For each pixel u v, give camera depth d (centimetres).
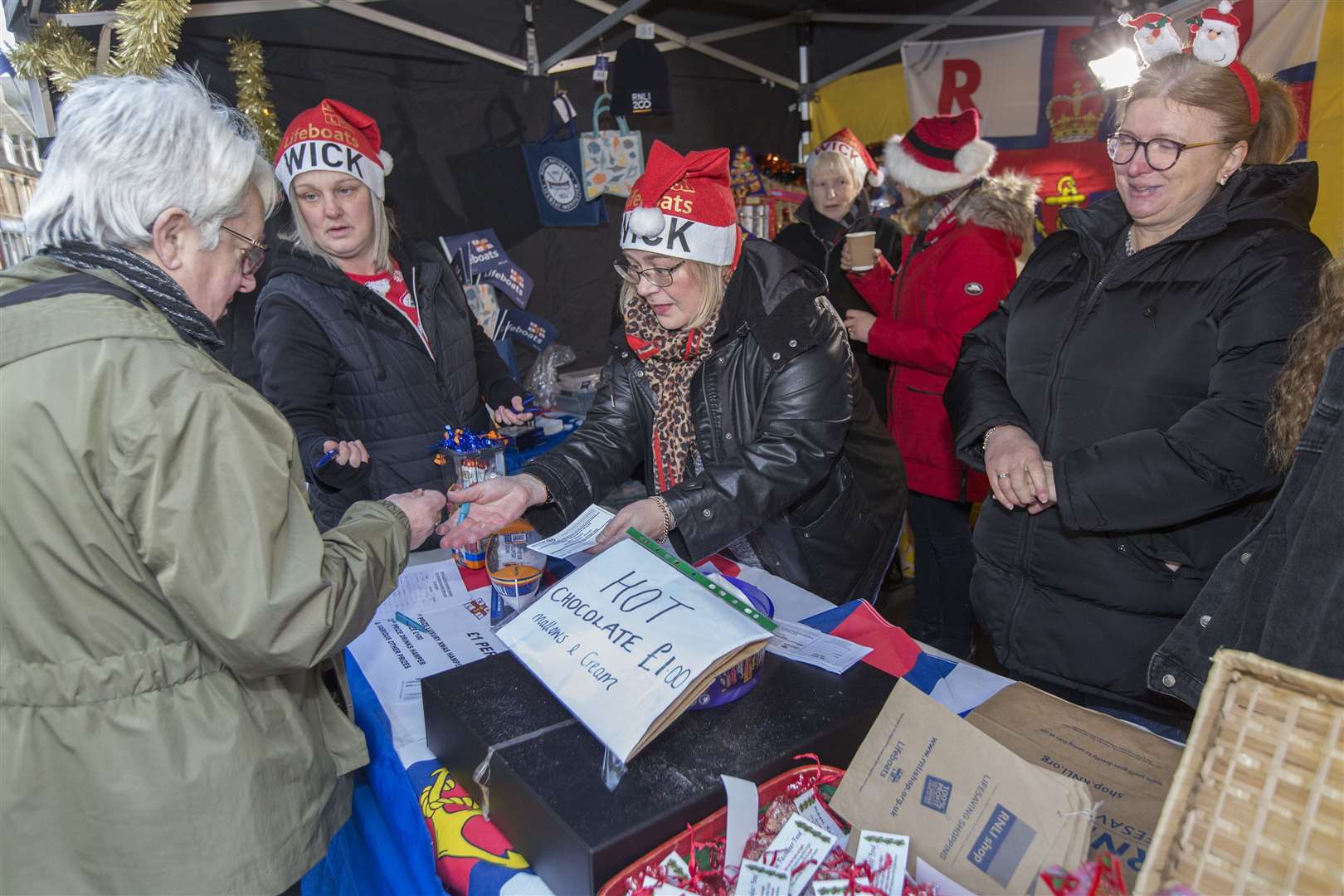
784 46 406
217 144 85
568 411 322
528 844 83
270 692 88
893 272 297
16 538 73
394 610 142
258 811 84
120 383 72
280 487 77
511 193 334
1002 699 102
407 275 209
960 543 269
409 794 97
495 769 86
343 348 192
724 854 80
